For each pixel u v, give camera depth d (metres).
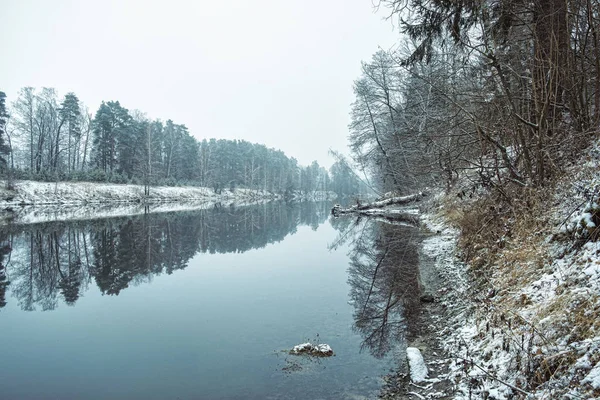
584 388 2.40
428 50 8.44
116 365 4.97
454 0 6.82
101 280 9.98
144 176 51.69
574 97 5.86
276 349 5.27
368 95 26.16
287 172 102.69
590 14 5.24
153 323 6.62
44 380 4.59
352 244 15.18
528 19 6.74
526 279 4.43
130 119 56.34
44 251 14.05
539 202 5.45
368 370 4.46
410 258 10.77
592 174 4.64
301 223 27.23
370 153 28.67
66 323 6.74
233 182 82.50
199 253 14.13
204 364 4.89
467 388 3.44
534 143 6.12
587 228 4.00
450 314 5.71
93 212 32.06
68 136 50.56
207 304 7.68
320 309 7.04
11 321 6.89
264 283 9.34
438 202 16.95
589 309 3.02
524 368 3.04
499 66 6.03
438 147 9.09
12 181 36.50
